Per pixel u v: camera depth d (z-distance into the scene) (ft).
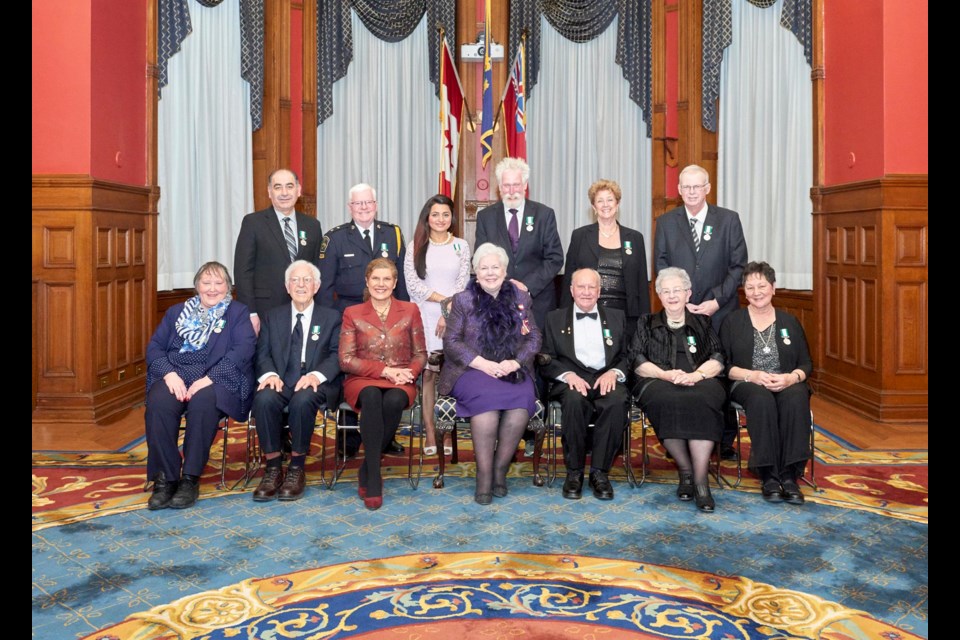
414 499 13.53
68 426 18.26
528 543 11.39
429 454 16.48
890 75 19.03
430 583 9.98
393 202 27.04
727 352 14.64
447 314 14.67
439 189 25.21
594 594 9.68
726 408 14.37
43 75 18.56
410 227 27.35
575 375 14.19
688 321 14.61
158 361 13.73
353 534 11.76
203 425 13.34
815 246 22.47
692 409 13.09
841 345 21.25
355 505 13.19
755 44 24.38
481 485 13.29
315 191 26.45
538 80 26.99
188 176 23.50
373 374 13.97
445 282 16.24
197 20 23.70
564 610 9.24
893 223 18.95
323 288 16.35
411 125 27.20
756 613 9.18
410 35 27.09
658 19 26.03
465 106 26.04
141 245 21.45
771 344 14.28
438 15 26.48
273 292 16.03
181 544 11.35
